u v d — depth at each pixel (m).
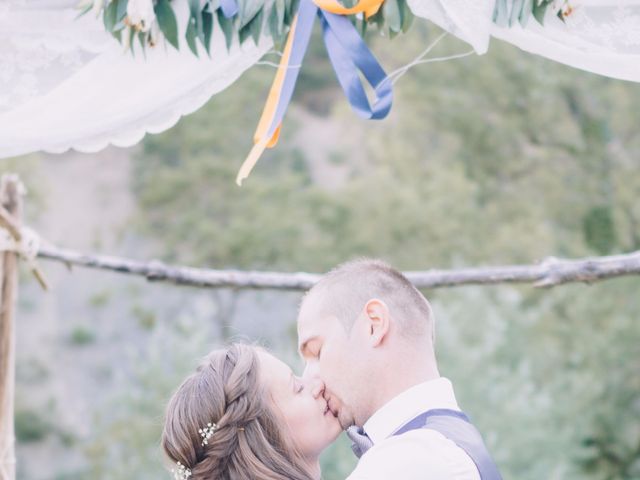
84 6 2.70
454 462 2.33
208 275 3.79
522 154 13.38
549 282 3.53
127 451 11.14
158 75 2.75
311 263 14.12
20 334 19.20
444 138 13.70
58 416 17.75
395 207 13.64
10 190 3.47
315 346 2.56
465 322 10.73
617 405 11.17
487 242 13.37
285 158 16.59
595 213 12.92
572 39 2.70
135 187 16.66
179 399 2.57
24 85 2.71
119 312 19.80
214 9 2.70
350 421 2.55
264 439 2.50
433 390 2.49
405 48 13.73
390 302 2.51
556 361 11.45
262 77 15.79
